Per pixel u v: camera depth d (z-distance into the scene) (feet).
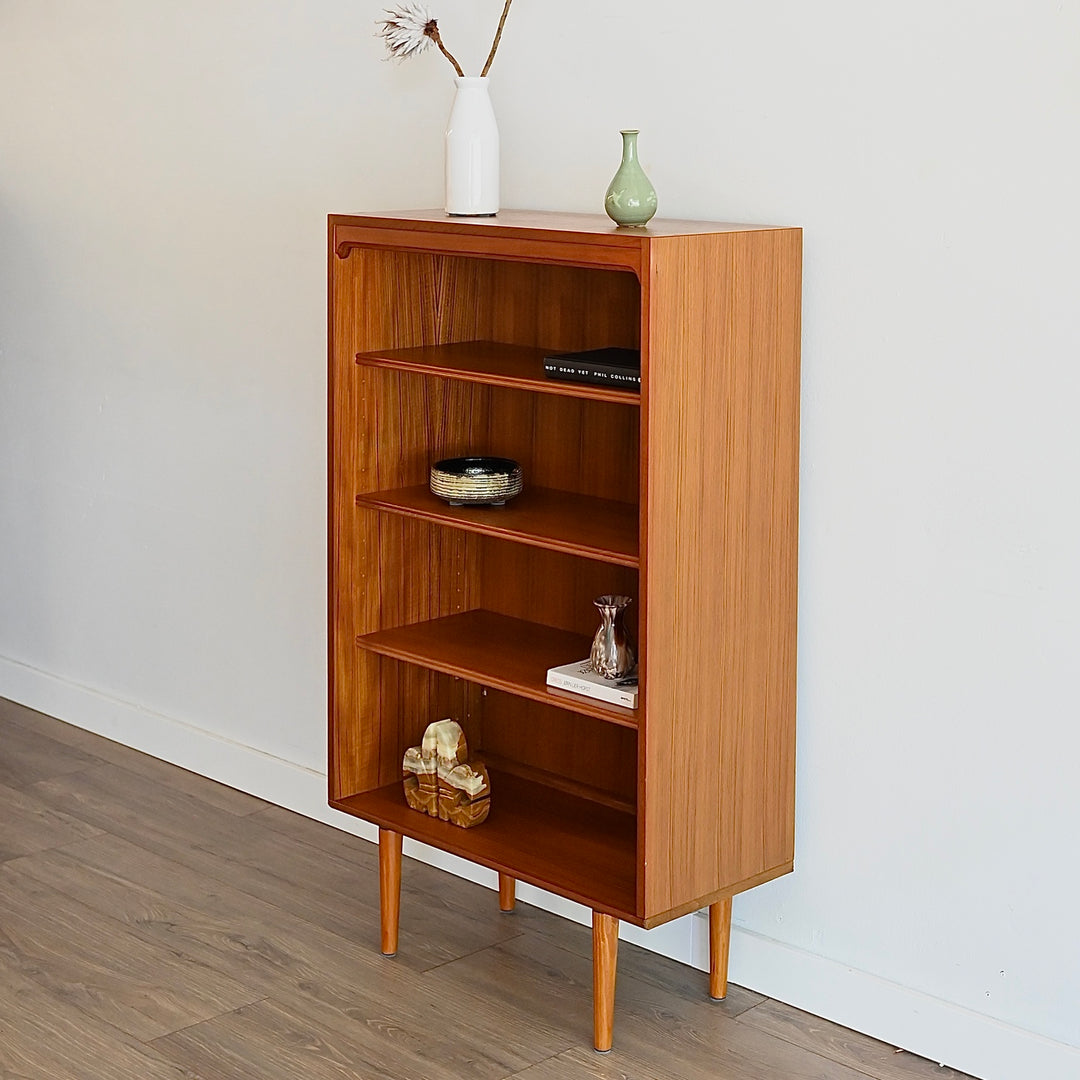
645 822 8.11
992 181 7.76
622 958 9.84
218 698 12.86
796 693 8.95
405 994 9.28
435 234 8.62
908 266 8.14
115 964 9.59
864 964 8.91
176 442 12.81
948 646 8.29
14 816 11.96
